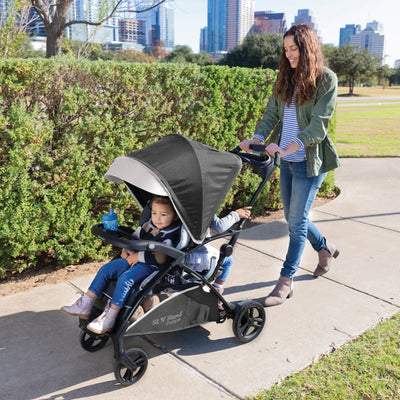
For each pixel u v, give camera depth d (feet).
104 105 15.02
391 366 10.59
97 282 10.27
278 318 12.84
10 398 9.44
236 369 10.57
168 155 9.94
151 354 11.09
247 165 20.93
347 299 13.98
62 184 14.62
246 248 18.04
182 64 17.03
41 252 16.49
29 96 13.74
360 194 26.02
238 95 19.22
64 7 26.30
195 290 10.50
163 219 10.27
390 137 51.96
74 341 11.50
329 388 9.81
